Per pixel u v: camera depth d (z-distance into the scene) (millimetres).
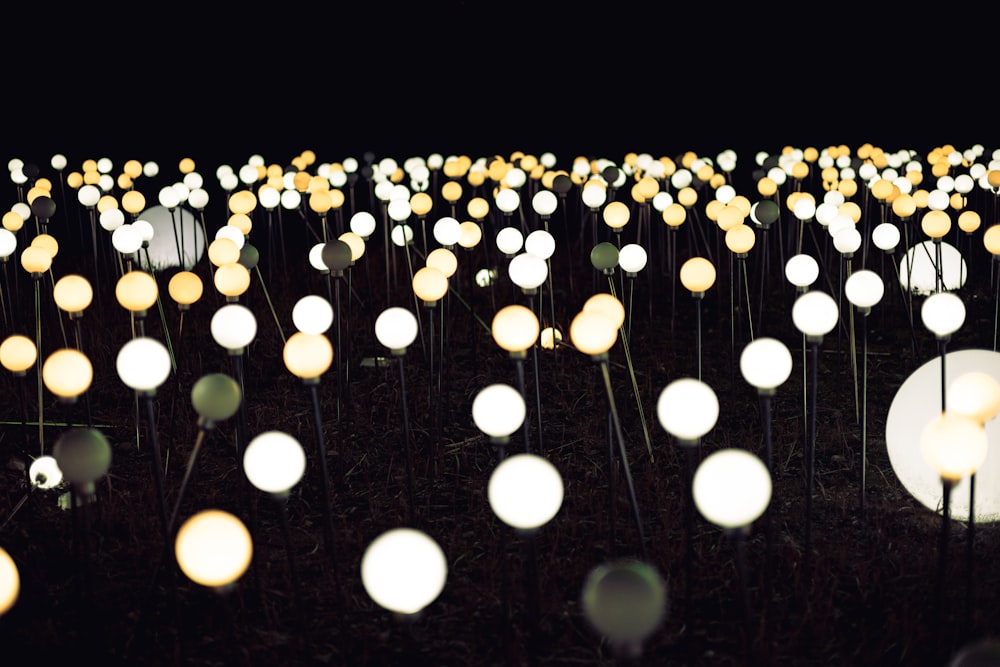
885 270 8117
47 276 6871
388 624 3805
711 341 7066
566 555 4230
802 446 5285
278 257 9914
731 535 2793
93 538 4430
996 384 3332
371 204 9852
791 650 3520
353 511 4754
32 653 3615
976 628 3553
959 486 4168
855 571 4035
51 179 13695
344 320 7352
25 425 4938
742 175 15039
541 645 3598
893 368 6504
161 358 3414
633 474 5008
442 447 5242
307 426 5641
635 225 9641
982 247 9117
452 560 4270
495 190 8094
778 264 8781
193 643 3693
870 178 7938
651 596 2252
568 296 8203
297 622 3818
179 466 5195
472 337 6426
